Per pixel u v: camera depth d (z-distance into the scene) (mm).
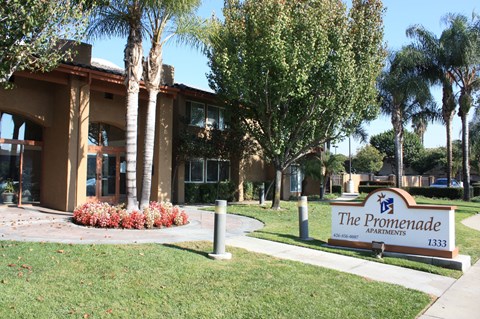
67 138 14906
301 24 15273
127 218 10914
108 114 17484
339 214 9461
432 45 26969
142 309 5035
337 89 15648
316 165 27078
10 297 5070
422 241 8367
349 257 8484
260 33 15516
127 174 11828
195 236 10008
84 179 15258
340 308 5426
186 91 19969
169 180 18609
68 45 15336
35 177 16266
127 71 12016
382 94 27859
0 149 15273
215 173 23000
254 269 7020
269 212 16219
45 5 8273
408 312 5379
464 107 26984
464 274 7516
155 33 12688
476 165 49125
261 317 5012
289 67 15070
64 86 15289
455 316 5375
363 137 33781
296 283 6355
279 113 17266
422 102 27734
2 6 7664
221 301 5430
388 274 7297
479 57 25875
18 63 8539
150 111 12758
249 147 21719
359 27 16344
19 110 15117
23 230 9977
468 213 18453
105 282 5852
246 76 15773
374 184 43062
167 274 6410
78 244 8258
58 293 5336
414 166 66875
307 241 9953
